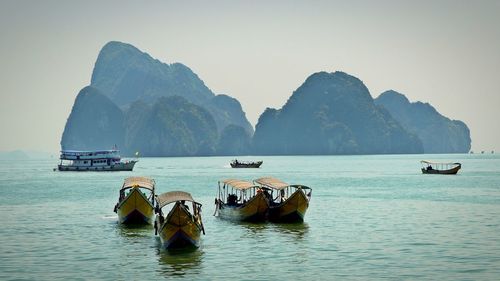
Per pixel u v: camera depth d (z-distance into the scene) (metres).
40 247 40.66
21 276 32.16
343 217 56.41
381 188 96.50
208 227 49.62
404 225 50.31
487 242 41.09
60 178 135.88
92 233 46.94
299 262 35.16
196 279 31.28
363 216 57.19
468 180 115.44
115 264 35.00
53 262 35.66
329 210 62.94
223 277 31.62
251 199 51.28
